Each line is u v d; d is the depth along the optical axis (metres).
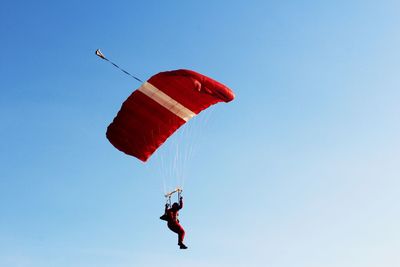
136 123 18.31
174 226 16.78
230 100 17.45
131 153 18.81
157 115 18.20
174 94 17.62
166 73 16.95
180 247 16.64
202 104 18.08
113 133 18.58
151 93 17.58
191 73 16.80
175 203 16.95
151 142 18.66
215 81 17.23
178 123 18.56
